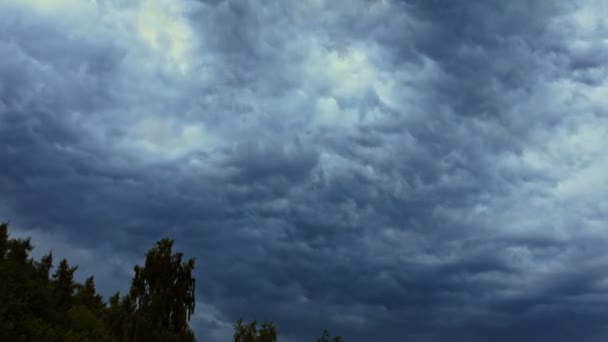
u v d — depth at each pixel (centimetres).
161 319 5156
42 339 4209
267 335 6309
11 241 5247
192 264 5422
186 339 5181
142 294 5234
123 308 5238
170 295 5216
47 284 5178
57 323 4781
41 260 5428
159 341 5006
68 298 5384
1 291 4369
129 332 5038
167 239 5444
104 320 5391
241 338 6272
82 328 4972
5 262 4822
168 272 5288
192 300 5331
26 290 4662
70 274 5538
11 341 3878
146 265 5300
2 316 4016
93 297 6694
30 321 4259
